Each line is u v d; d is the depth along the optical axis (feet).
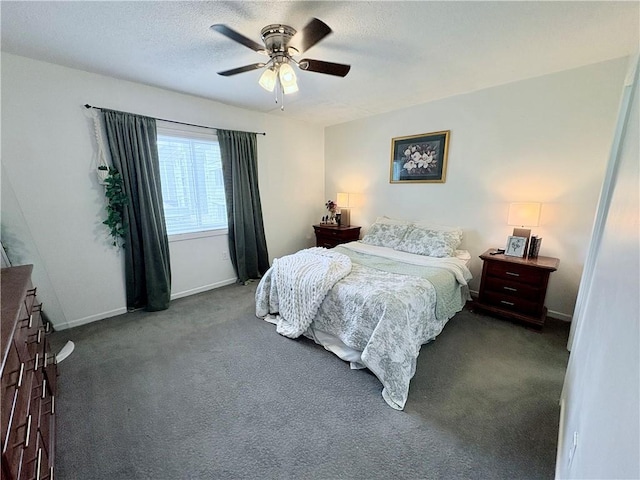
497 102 9.43
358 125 13.67
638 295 1.89
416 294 6.82
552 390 5.95
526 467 4.34
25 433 3.33
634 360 1.74
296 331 7.91
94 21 5.55
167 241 10.21
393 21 5.62
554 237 8.91
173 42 6.43
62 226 8.20
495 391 5.95
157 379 6.39
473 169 10.33
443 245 10.05
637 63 5.14
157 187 9.75
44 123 7.61
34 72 7.32
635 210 2.41
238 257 12.41
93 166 8.52
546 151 8.75
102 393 5.92
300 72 8.12
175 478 4.24
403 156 12.16
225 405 5.64
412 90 9.77
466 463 4.42
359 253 10.83
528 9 5.21
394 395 5.62
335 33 6.08
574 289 8.73
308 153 14.84
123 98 8.81
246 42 5.38
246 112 12.09
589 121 7.95
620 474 1.65
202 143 11.10
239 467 4.40
